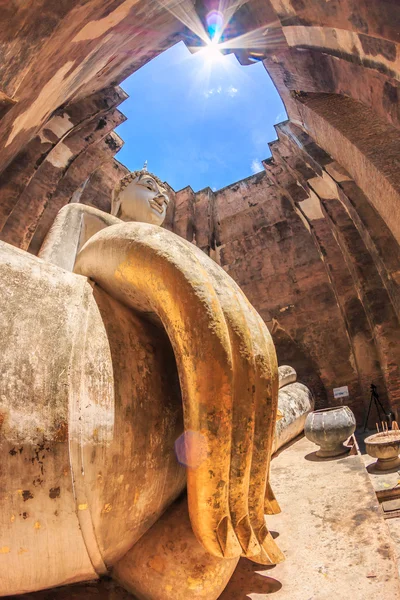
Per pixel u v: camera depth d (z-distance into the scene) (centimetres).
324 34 414
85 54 444
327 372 773
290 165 823
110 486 93
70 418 86
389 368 606
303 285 860
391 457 326
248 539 100
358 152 495
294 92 619
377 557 116
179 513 114
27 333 89
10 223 635
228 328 102
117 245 109
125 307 123
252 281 918
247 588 111
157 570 102
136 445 100
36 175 688
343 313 750
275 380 113
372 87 436
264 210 986
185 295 95
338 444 266
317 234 831
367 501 162
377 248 593
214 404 92
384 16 323
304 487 196
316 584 107
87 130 767
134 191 303
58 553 88
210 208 1052
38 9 287
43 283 101
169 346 127
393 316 628
